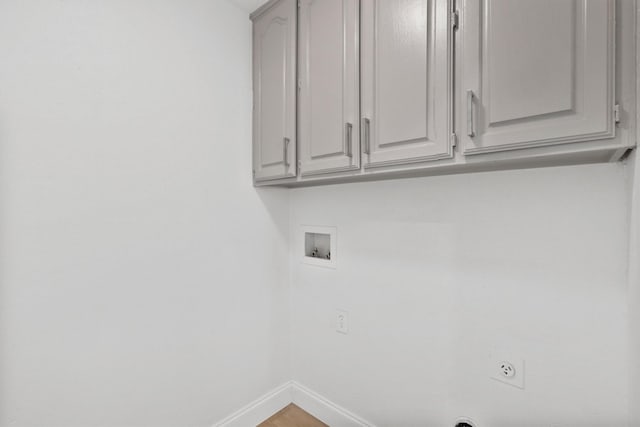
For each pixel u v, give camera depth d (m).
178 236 1.36
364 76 1.12
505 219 1.12
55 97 1.03
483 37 0.85
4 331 0.95
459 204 1.23
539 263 1.06
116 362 1.18
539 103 0.76
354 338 1.58
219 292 1.52
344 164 1.19
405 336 1.40
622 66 0.68
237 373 1.61
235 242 1.59
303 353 1.84
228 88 1.54
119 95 1.17
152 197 1.27
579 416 0.99
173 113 1.33
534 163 0.95
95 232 1.12
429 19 0.95
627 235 0.90
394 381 1.44
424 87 0.96
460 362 1.24
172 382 1.35
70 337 1.07
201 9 1.43
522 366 1.09
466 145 0.89
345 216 1.61
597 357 0.96
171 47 1.32
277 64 1.47
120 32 1.18
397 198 1.41
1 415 0.95
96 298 1.13
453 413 1.26
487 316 1.17
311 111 1.31
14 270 0.96
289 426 1.69
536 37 0.76
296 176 1.40
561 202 1.01
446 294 1.27
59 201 1.04
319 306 1.74
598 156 0.82
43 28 1.00
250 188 1.65
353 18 1.15
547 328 1.04
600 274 0.95
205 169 1.45
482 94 0.85
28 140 0.98
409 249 1.38
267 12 1.53
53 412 1.04
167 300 1.33
